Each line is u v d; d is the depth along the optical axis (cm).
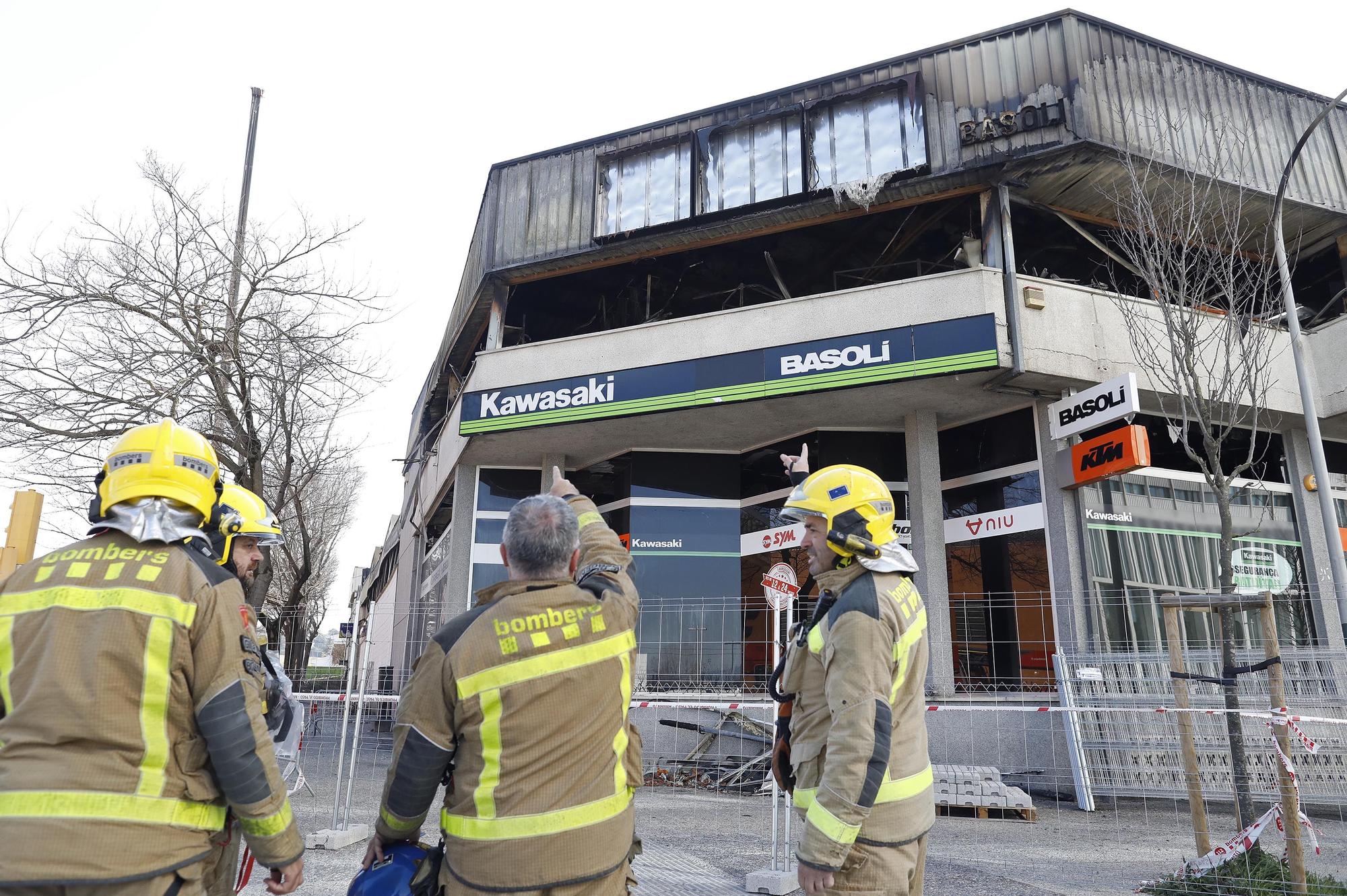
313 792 871
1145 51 1210
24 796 209
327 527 2845
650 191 1364
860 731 260
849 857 269
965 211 1343
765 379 1245
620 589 285
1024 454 1259
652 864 620
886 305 1202
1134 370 1176
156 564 237
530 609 250
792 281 1535
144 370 1229
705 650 1386
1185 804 893
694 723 1172
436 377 1931
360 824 727
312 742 1204
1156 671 839
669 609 1408
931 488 1275
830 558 305
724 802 945
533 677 242
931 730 1089
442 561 1748
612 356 1342
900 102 1243
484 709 239
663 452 1480
